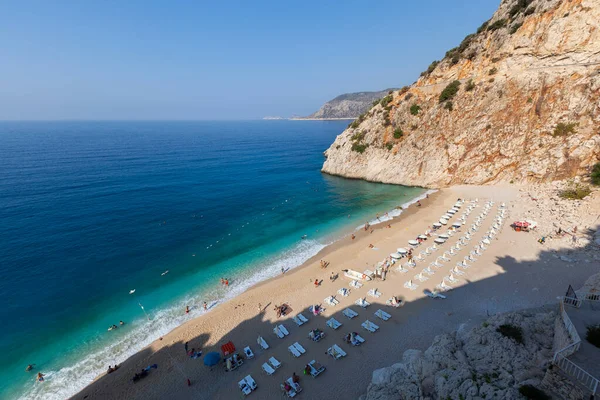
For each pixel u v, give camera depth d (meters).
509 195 54.75
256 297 30.67
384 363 21.30
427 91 72.44
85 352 25.06
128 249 42.06
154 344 25.31
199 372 22.16
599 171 44.06
